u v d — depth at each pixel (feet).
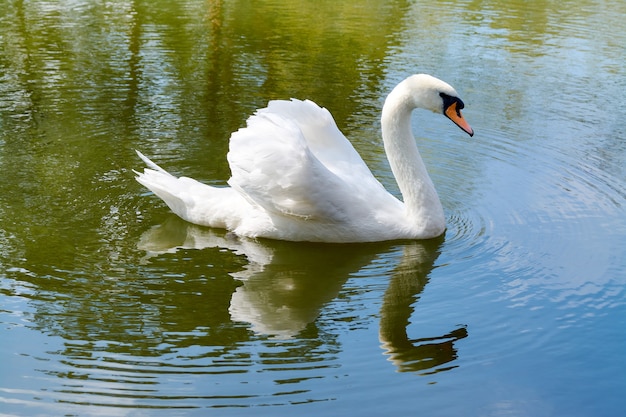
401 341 23.26
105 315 24.20
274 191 29.07
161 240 29.76
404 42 60.64
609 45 61.36
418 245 29.89
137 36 58.85
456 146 40.16
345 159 31.89
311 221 29.63
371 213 29.99
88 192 33.32
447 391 20.88
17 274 26.43
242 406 19.94
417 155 30.45
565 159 38.47
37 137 39.04
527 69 54.39
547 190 34.86
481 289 26.50
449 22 68.23
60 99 44.70
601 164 37.88
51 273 26.63
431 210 30.19
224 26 63.36
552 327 24.12
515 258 28.68
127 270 27.20
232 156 29.84
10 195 32.55
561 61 56.59
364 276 27.48
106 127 40.73
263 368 21.65
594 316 24.76
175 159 37.06
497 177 36.29
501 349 22.94
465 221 31.96
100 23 62.34
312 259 28.71
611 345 23.15
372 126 42.29
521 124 43.55
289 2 74.38
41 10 65.62
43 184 33.83
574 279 27.12
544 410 20.20
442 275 27.50
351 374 21.53
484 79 51.75
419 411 19.97
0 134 39.19
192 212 30.99
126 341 22.81
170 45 56.85
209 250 29.14
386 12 71.56
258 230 30.14
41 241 28.96
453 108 30.73
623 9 75.56
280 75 50.83
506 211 32.78
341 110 44.52
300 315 24.75
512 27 66.80
